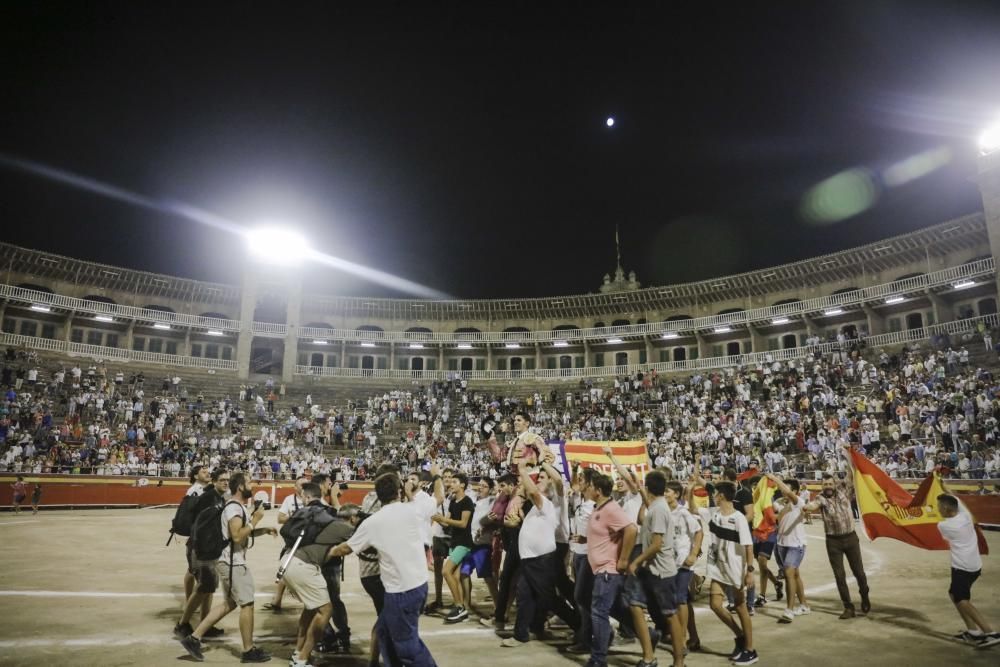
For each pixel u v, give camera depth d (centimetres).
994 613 1054
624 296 5791
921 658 797
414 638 623
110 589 1191
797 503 1056
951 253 4438
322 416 4550
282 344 5681
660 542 750
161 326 5244
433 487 1095
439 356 5912
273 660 777
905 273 4672
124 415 3912
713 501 857
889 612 1055
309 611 739
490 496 1055
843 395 3625
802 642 876
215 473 859
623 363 5756
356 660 788
